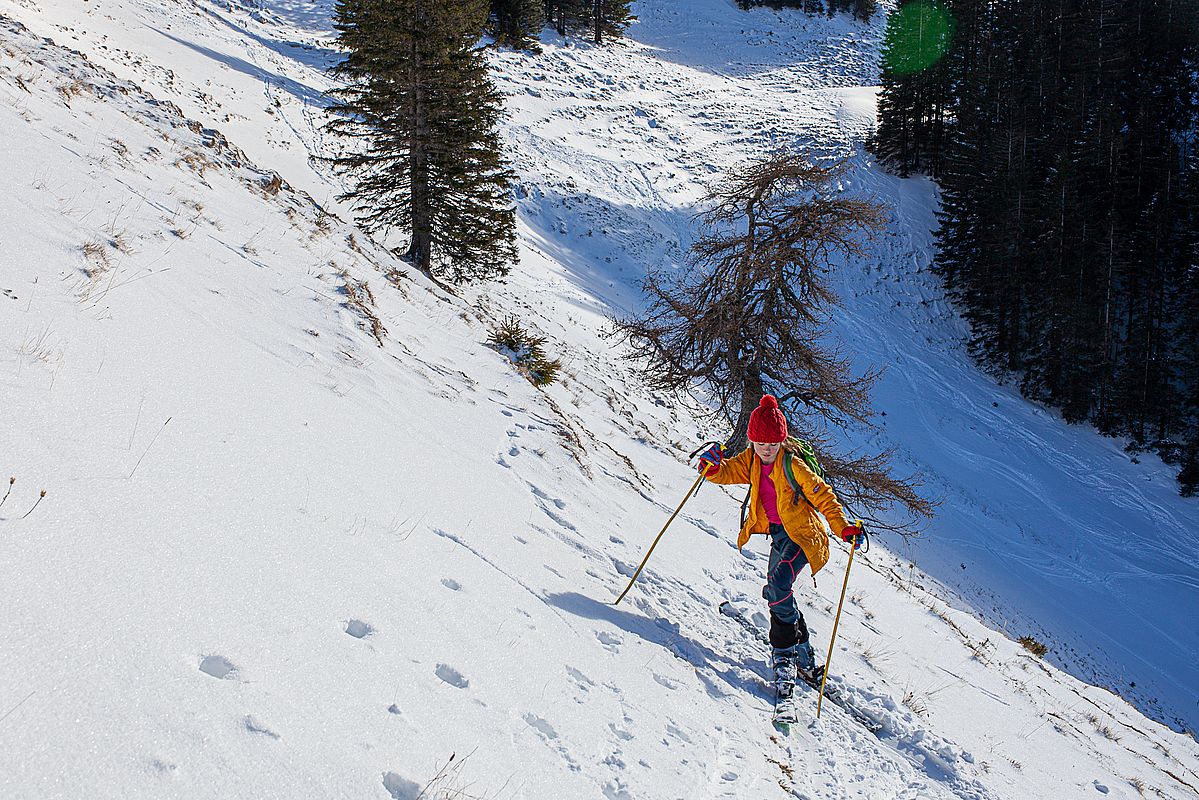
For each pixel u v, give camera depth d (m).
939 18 60.94
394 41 19.83
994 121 52.56
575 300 33.38
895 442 33.59
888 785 4.80
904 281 46.34
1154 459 35.34
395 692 2.97
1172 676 23.08
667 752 3.79
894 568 21.12
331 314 8.09
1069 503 31.53
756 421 5.19
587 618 4.86
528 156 50.75
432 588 4.00
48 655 2.21
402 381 7.66
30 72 10.30
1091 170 45.28
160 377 4.58
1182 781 9.02
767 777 4.11
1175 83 54.06
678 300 18.41
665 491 10.87
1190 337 38.72
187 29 44.84
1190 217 41.81
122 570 2.76
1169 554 28.98
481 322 14.80
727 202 17.27
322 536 3.85
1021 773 6.12
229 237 8.63
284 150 31.41
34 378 3.77
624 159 55.28
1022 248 41.06
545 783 3.00
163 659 2.45
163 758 2.10
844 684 6.04
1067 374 38.00
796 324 16.67
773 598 5.27
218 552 3.21
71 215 6.26
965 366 41.12
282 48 52.38
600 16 82.50
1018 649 13.18
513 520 5.82
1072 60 56.97
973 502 30.55
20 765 1.85
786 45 95.06
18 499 2.83
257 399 5.12
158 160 9.86
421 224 20.47
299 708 2.58
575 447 9.13
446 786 2.61
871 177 56.44
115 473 3.35
